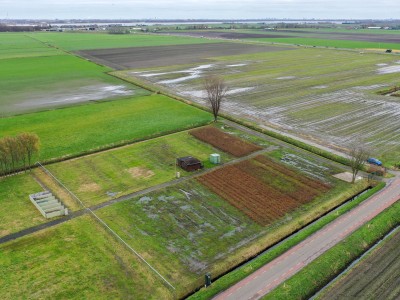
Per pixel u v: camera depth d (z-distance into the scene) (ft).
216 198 148.56
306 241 119.65
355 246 116.57
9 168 170.71
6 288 102.01
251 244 120.88
